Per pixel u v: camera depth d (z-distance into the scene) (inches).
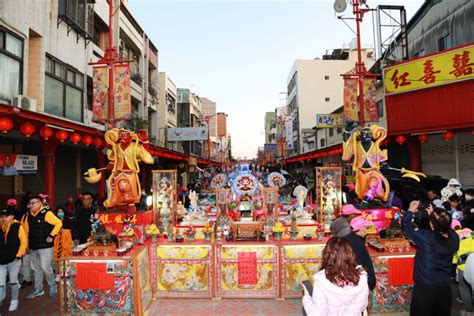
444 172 513.3
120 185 235.0
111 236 206.4
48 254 221.8
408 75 484.1
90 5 535.5
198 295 212.5
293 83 1692.9
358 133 269.3
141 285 193.6
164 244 215.8
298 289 212.1
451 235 142.8
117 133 240.2
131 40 746.8
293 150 1626.5
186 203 361.7
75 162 515.5
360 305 97.5
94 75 379.2
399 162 597.0
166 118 1059.9
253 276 211.6
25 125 263.7
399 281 187.6
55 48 438.6
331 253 101.8
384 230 208.5
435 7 591.5
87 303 185.3
